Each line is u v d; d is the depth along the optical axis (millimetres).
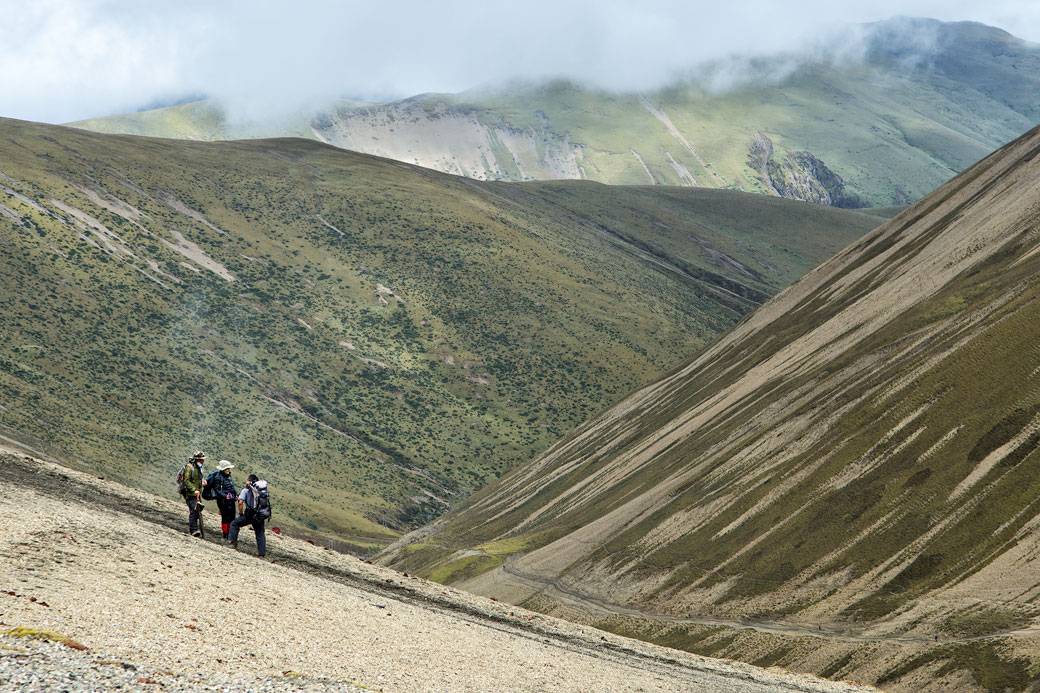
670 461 94812
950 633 46219
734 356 125250
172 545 28703
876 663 46562
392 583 38094
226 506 33156
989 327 69812
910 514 57844
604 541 81188
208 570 26688
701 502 76938
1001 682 41094
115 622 18859
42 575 21125
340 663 20484
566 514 100188
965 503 55562
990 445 58281
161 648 17922
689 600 63594
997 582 48562
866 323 94625
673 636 58969
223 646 19312
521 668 25375
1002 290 75375
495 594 77500
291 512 131000
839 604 54125
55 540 24281
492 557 89438
